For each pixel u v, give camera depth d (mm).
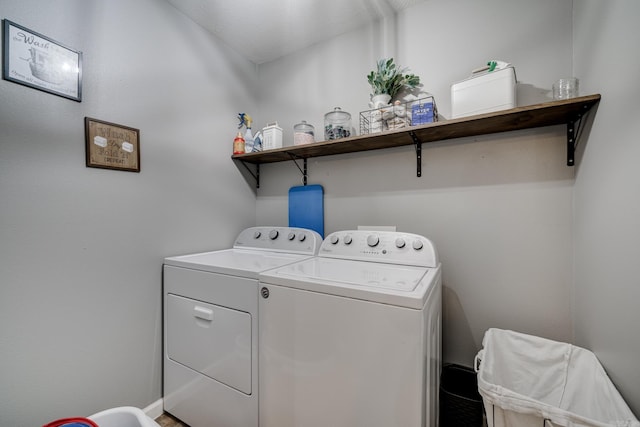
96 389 1242
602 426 714
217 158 1875
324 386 972
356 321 911
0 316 979
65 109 1143
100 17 1259
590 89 1062
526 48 1351
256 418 1153
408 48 1651
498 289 1417
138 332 1404
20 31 1020
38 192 1069
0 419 982
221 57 1916
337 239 1559
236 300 1212
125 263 1354
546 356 1132
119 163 1319
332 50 1922
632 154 781
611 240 899
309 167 2004
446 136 1493
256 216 2232
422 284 963
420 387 810
